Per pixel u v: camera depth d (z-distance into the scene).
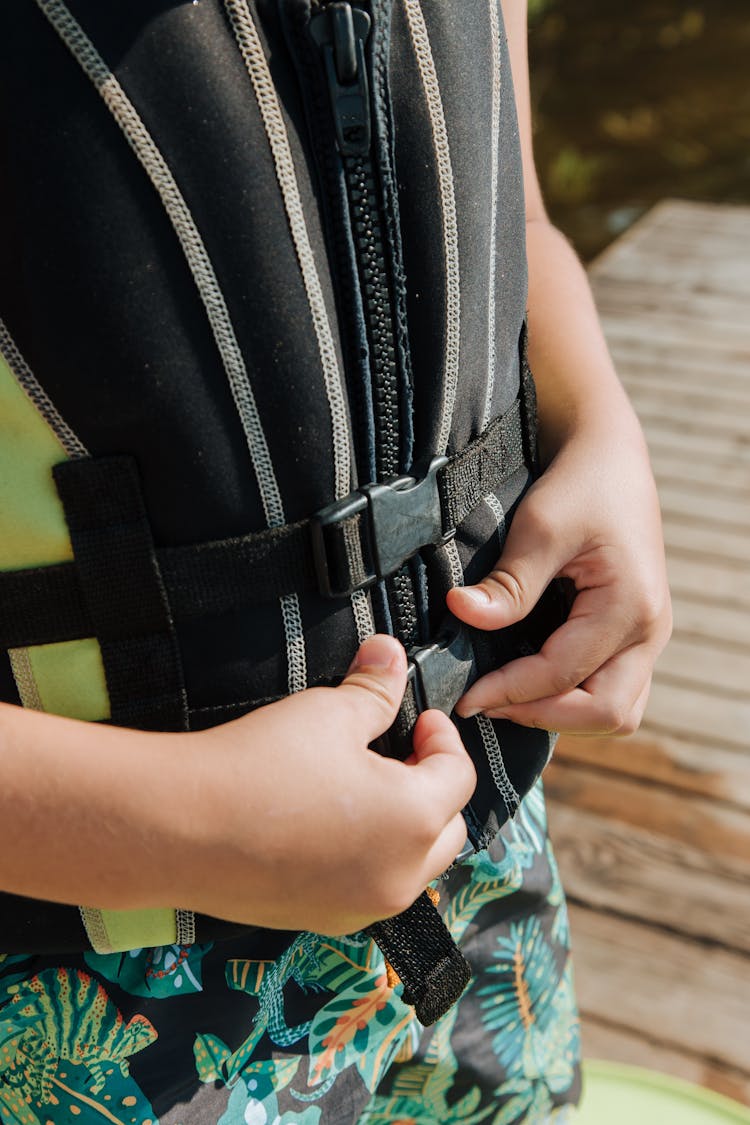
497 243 0.70
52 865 0.55
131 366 0.54
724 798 1.94
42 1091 0.71
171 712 0.61
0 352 0.54
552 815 1.92
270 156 0.55
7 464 0.57
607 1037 1.58
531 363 0.89
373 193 0.59
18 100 0.51
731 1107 1.40
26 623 0.59
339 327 0.60
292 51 0.56
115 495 0.57
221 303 0.55
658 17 8.20
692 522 2.66
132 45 0.52
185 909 0.61
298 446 0.59
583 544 0.76
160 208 0.53
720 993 1.63
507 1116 0.97
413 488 0.65
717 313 3.68
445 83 0.61
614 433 0.83
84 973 0.69
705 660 2.25
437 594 0.70
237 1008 0.72
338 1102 0.79
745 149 6.25
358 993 0.78
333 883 0.58
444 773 0.62
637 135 6.47
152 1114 0.70
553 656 0.74
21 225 0.52
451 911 0.86
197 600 0.59
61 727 0.55
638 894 1.78
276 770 0.56
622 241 4.26
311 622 0.63
